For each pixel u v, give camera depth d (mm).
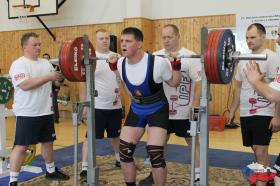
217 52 2273
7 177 3961
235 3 7246
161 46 8039
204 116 2449
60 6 8883
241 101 3270
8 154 4145
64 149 5289
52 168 3877
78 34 8797
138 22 7750
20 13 8875
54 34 9055
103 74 3797
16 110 3422
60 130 6969
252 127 3191
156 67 2641
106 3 8430
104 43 3787
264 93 2150
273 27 6918
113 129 4000
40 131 3592
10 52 9656
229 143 5621
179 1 7789
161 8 7988
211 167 4277
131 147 2814
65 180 3820
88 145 2939
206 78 2418
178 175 3961
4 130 4047
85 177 3822
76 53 2871
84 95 3623
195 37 7656
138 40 2654
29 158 4039
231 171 4098
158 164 2703
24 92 3391
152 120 2768
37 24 9250
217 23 7441
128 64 2740
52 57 9133
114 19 8367
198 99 3293
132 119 2850
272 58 3107
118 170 4168
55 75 3291
